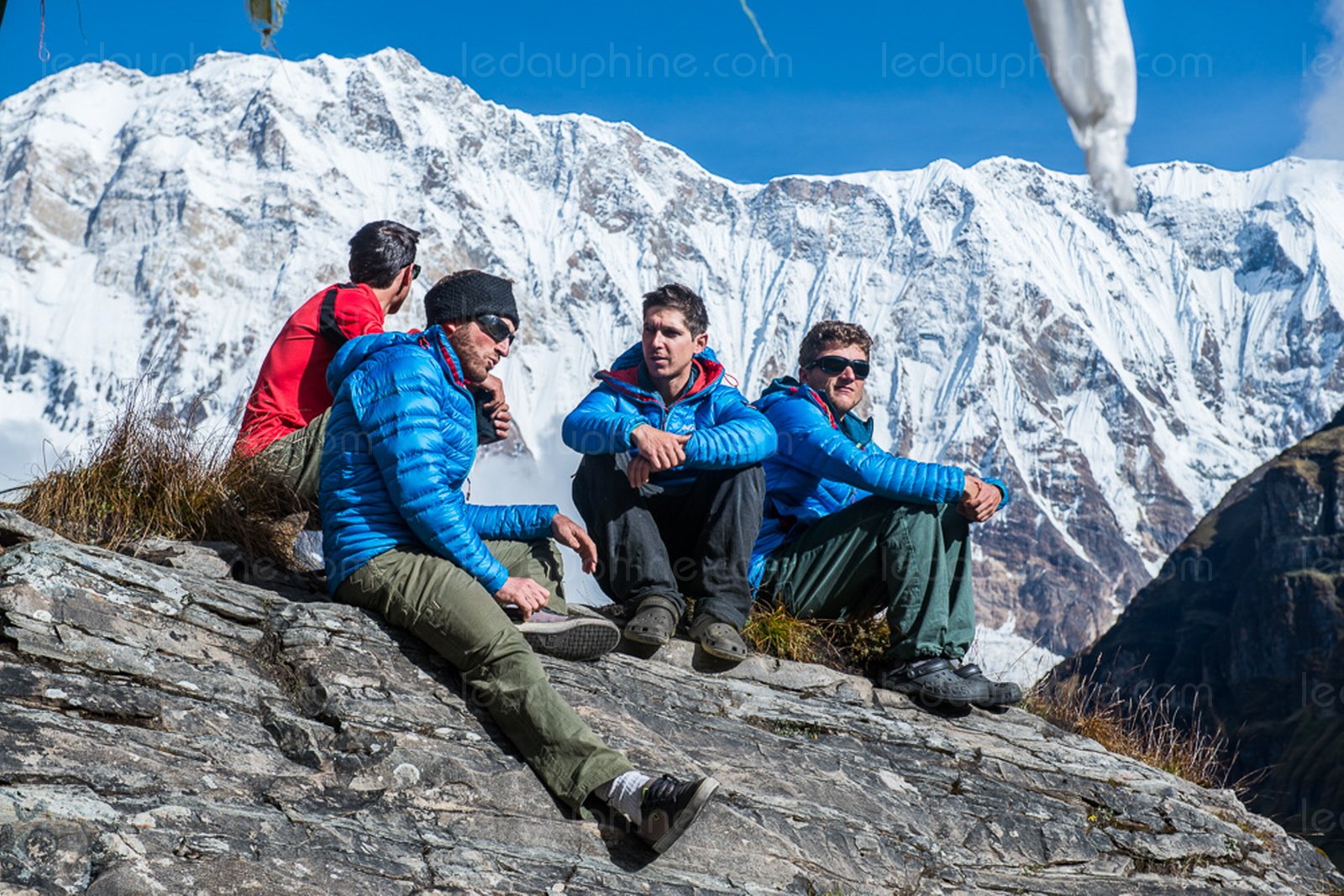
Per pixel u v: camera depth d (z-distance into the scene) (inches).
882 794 251.9
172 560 232.7
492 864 191.3
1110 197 79.6
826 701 278.1
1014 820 262.2
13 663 182.1
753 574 298.8
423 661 221.6
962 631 292.4
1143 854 268.8
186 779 178.1
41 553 199.9
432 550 223.6
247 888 164.7
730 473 273.1
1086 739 307.7
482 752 209.8
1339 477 5777.6
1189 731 336.5
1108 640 6304.1
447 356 231.6
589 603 285.7
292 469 264.2
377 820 189.6
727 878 213.8
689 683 263.9
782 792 240.1
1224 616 5930.1
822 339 313.0
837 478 291.0
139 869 159.2
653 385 281.0
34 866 153.9
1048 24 82.0
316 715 203.5
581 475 277.9
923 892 233.6
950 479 282.0
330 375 238.7
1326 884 293.6
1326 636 5187.0
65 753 170.9
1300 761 4008.4
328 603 223.1
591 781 205.5
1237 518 6481.3
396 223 292.8
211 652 206.4
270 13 118.3
